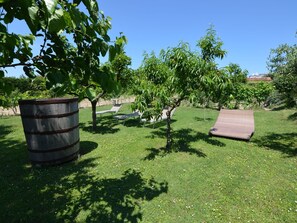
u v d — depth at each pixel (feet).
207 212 11.12
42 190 13.61
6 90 4.87
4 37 3.56
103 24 4.41
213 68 17.89
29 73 4.50
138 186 13.84
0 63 4.13
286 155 19.13
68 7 3.28
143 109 17.69
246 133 25.45
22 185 14.35
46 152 17.25
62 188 13.82
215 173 15.56
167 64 19.10
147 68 20.77
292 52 19.66
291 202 11.84
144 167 16.83
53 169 17.04
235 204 11.79
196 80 17.37
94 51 4.50
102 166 17.46
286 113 42.11
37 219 10.75
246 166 16.79
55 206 11.80
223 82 17.01
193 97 17.01
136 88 19.85
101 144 23.89
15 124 36.96
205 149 20.84
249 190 13.20
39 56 4.38
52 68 4.41
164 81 19.79
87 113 49.42
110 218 10.70
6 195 13.06
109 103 72.54
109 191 13.29
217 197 12.49
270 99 54.34
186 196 12.61
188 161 17.80
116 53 4.61
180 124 34.12
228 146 21.83
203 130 29.48
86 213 11.14
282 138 24.71
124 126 33.50
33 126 16.80
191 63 16.40
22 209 11.59
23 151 21.99
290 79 19.79
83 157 19.85
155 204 11.83
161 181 14.48
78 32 4.33
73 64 4.59
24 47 4.20
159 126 32.78
